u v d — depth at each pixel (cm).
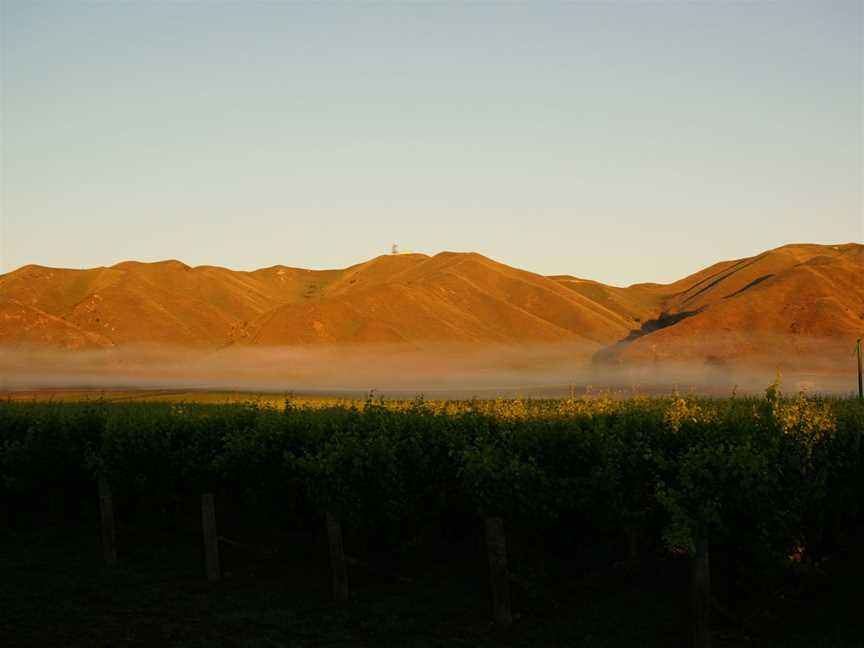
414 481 1497
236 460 1645
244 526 1770
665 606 1231
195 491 1759
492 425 1691
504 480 1289
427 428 1576
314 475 1432
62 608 1376
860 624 1118
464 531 1556
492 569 1220
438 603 1329
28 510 2058
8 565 1680
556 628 1193
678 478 1175
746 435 1268
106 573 1605
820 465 1241
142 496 1808
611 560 1379
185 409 2067
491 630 1206
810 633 1112
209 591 1467
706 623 1071
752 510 1119
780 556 1133
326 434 1645
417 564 1531
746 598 1182
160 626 1275
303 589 1456
